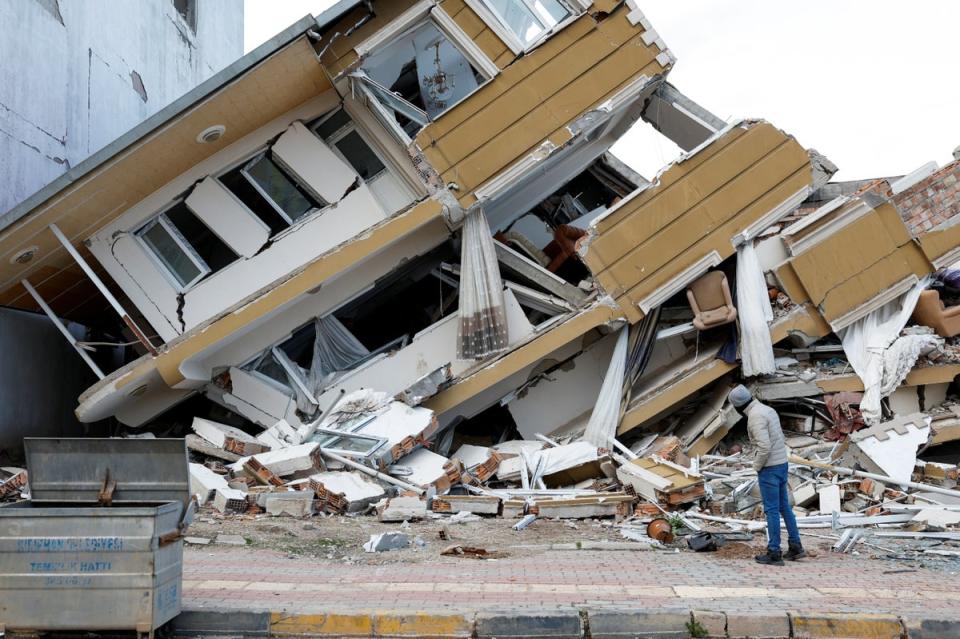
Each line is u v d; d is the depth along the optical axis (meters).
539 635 5.01
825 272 13.54
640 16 13.30
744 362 13.22
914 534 8.55
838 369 13.60
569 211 17.41
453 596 5.67
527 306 14.70
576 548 8.21
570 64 13.30
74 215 12.95
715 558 7.61
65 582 4.70
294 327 13.91
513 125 13.19
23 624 4.68
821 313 13.55
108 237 13.77
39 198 12.20
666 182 13.52
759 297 13.31
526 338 13.54
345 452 11.85
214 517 9.46
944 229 13.51
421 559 7.57
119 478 5.17
